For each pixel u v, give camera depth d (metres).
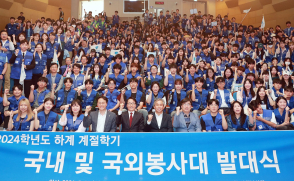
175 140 3.48
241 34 14.48
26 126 4.82
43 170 3.38
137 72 8.81
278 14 19.55
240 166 3.42
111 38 13.94
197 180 3.36
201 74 9.26
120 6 22.55
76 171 3.38
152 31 16.38
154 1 22.62
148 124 4.98
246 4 21.80
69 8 22.38
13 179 3.33
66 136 3.49
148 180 3.35
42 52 8.38
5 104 5.45
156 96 6.61
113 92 6.62
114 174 3.37
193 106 6.75
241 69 7.82
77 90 6.49
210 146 3.47
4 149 3.42
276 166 3.43
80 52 9.86
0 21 16.86
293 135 3.50
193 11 18.44
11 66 7.87
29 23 13.72
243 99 6.45
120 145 3.47
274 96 6.75
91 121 4.77
